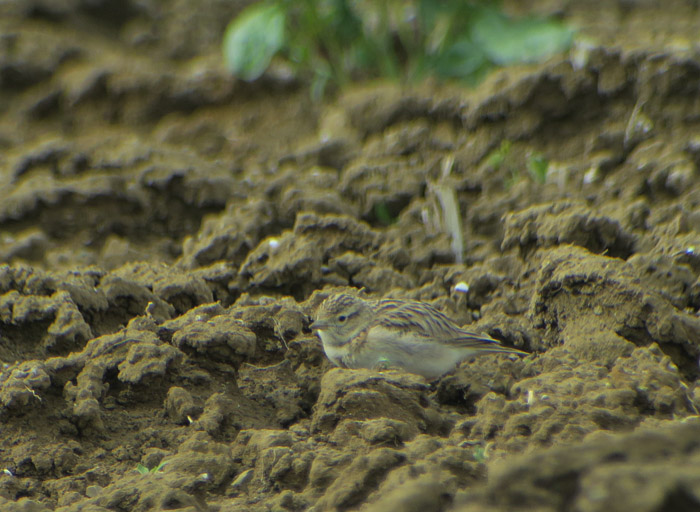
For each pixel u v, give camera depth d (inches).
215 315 397.7
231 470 308.5
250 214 525.0
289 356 379.6
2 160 716.7
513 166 569.6
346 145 642.2
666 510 175.9
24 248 528.1
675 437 203.2
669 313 374.9
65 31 1008.2
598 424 302.5
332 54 775.7
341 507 272.4
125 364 354.3
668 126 535.8
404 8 820.6
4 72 880.9
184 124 780.6
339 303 366.3
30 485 311.1
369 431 307.4
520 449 292.0
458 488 271.0
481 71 709.3
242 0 1051.9
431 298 453.4
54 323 393.4
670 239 446.0
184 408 343.3
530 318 421.7
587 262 397.4
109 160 617.0
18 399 333.4
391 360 361.4
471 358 380.5
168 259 541.0
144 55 988.6
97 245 561.6
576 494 193.3
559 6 954.1
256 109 786.8
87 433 335.6
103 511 277.7
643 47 560.1
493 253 510.3
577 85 565.0
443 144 605.3
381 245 494.3
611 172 538.3
